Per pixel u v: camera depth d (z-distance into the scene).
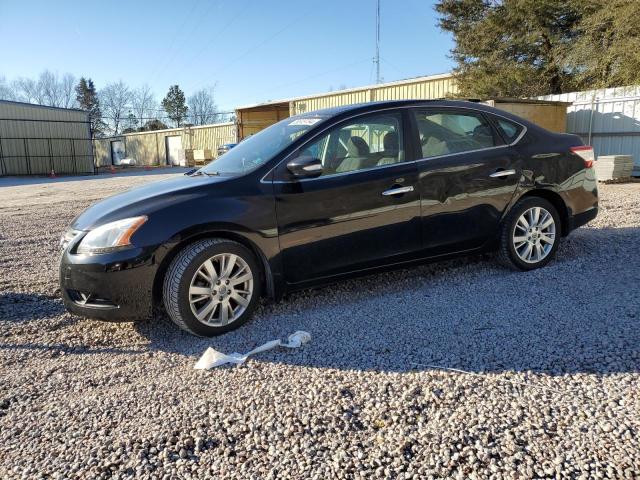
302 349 3.15
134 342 3.45
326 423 2.33
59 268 3.45
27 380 2.95
